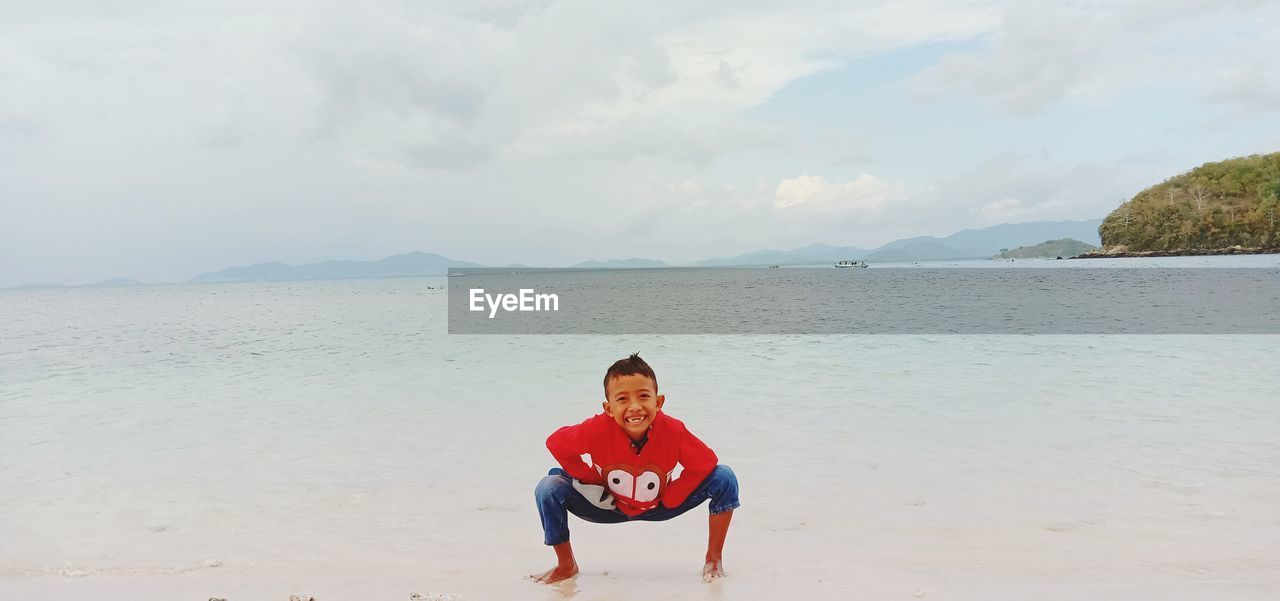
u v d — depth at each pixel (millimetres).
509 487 5176
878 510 4488
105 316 38156
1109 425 6742
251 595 3240
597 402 8680
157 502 4953
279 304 50312
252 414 8289
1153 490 4793
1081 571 3336
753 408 7883
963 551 3744
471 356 14320
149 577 3551
